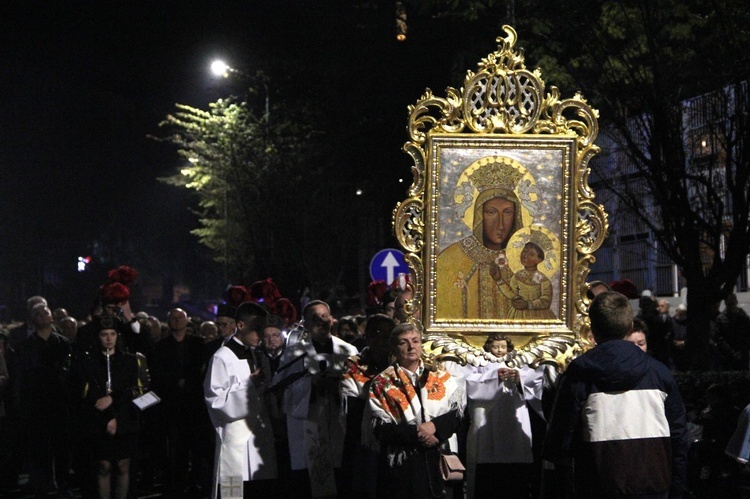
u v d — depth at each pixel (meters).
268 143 34.78
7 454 14.98
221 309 13.59
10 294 51.97
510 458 9.47
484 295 9.41
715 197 13.41
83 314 50.94
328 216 34.22
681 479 6.83
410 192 9.44
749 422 7.61
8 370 14.86
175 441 14.85
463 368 9.48
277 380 9.99
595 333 6.95
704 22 13.68
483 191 9.43
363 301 36.06
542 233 9.44
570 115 14.50
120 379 11.61
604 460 6.66
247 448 9.90
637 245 21.53
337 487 10.00
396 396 8.02
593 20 14.28
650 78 13.79
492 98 9.49
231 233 39.88
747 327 16.23
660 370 6.83
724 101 13.39
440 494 8.03
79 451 12.58
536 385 9.41
